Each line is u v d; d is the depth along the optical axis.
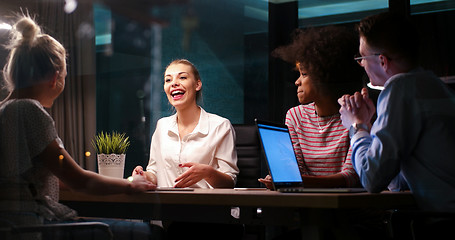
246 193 1.24
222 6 4.57
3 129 1.34
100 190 1.36
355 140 1.47
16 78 1.38
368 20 1.60
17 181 1.31
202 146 2.24
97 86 4.28
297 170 1.64
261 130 1.44
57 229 1.32
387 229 1.68
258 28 4.43
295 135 1.99
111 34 4.36
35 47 1.41
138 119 4.21
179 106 2.31
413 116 1.41
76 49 4.01
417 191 1.43
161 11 4.47
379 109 1.45
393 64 1.55
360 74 1.94
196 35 4.54
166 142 2.30
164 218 1.65
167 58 4.45
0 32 1.42
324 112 1.95
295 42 2.03
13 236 1.29
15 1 1.75
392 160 1.36
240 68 4.44
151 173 2.29
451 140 1.40
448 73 2.86
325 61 1.94
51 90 1.43
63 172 1.35
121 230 1.47
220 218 1.61
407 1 3.02
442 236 1.35
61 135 4.01
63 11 3.84
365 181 1.39
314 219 1.15
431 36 2.94
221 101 4.45
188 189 1.50
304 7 3.95
